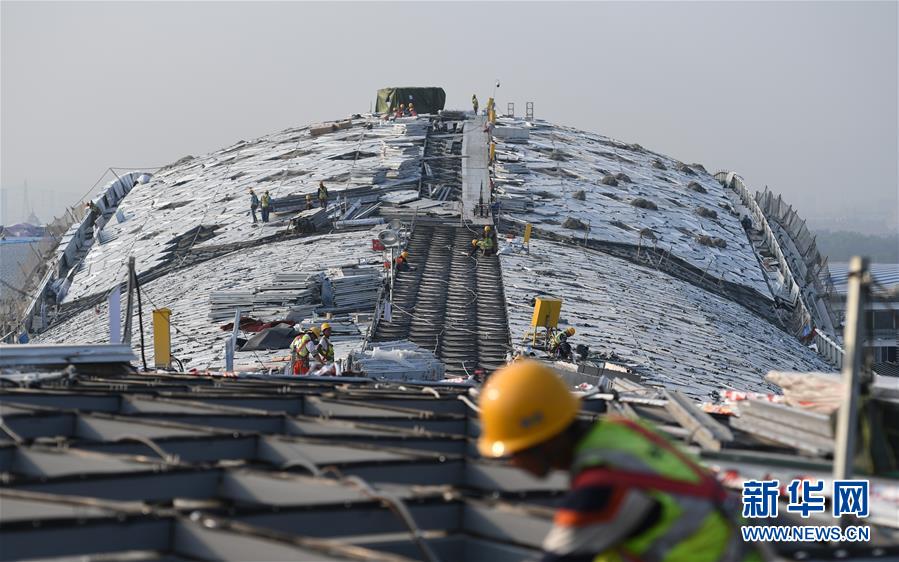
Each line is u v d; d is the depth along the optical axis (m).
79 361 14.23
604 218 80.69
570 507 4.24
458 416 9.70
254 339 44.06
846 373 5.82
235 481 6.88
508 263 63.34
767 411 8.77
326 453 7.86
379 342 46.25
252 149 106.00
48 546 5.50
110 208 100.00
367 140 99.25
